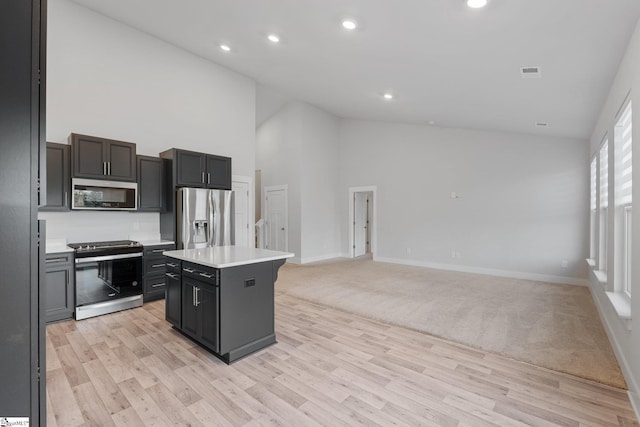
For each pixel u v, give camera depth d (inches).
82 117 152.0
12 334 39.0
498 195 227.8
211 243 175.3
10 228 38.2
